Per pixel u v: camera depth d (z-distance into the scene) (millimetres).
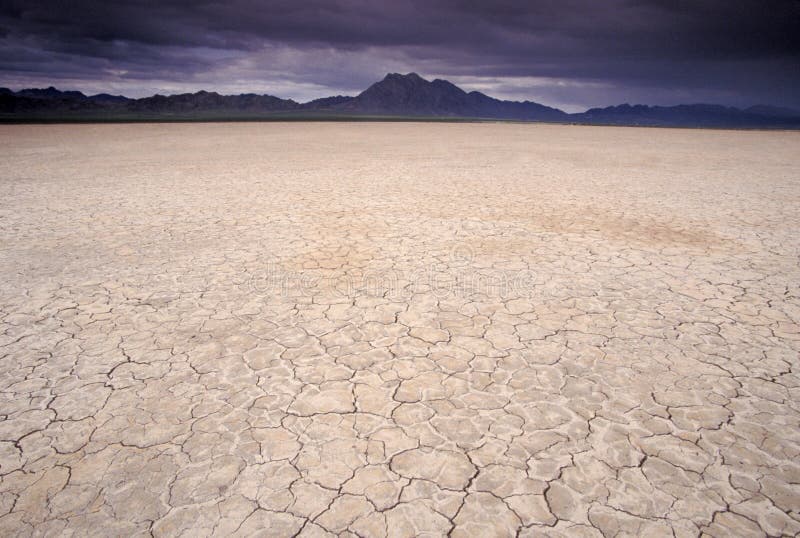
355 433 2258
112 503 1861
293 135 27609
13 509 1833
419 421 2342
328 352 2998
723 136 26594
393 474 2008
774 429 2264
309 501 1872
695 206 7191
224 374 2758
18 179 10023
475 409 2432
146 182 9625
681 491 1907
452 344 3088
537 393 2561
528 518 1791
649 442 2184
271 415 2389
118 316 3504
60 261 4711
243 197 7992
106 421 2350
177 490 1925
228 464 2062
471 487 1936
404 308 3631
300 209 7039
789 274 4270
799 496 1883
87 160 13812
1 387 2633
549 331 3250
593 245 5191
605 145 20141
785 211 6797
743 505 1842
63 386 2641
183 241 5402
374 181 9758
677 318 3430
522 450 2141
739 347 3016
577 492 1907
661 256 4805
